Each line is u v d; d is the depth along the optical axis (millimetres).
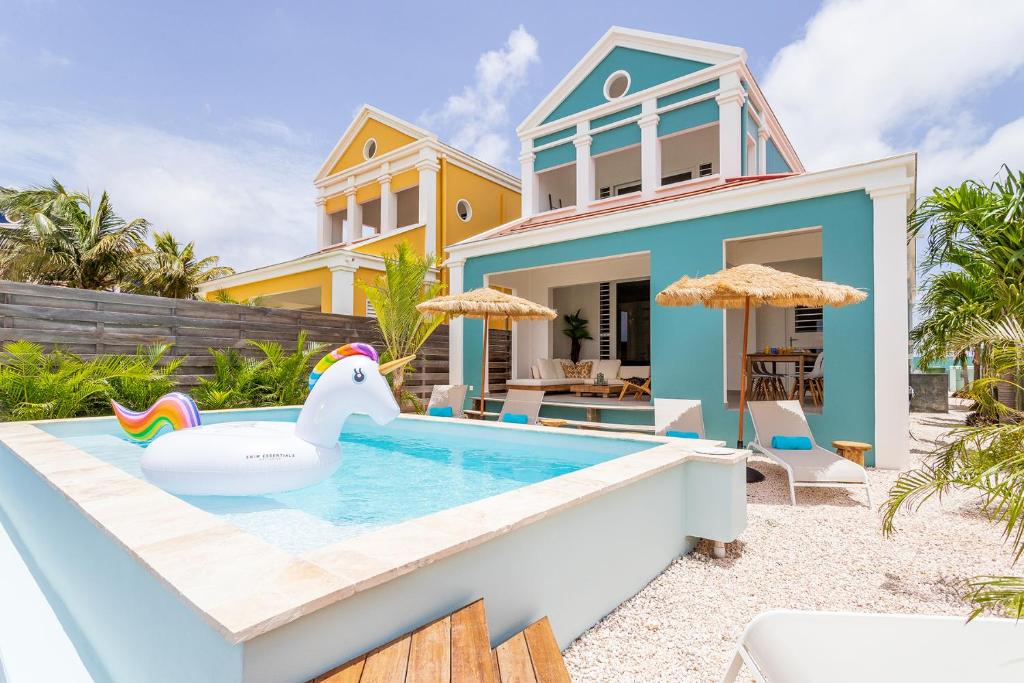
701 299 7043
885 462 7336
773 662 2074
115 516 2525
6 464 5141
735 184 9844
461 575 2328
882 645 2119
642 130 12383
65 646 2887
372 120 18172
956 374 20672
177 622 1858
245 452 4191
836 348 7727
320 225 19766
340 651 1843
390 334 11500
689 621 3246
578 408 10758
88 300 8375
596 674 2699
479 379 12375
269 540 3441
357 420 9516
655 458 4172
